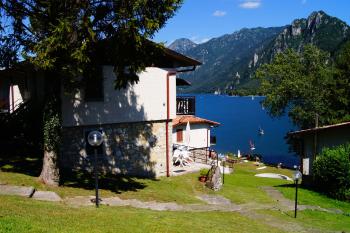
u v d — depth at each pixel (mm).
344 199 22297
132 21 13695
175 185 22312
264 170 44344
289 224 16031
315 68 54062
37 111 22125
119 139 22953
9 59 15211
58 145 16312
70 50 13758
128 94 23125
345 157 22547
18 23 14805
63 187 16516
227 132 101375
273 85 57125
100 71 20891
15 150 21500
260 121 130125
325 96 51781
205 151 38188
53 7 13977
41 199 13867
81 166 21328
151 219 12836
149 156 24438
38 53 13492
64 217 11078
